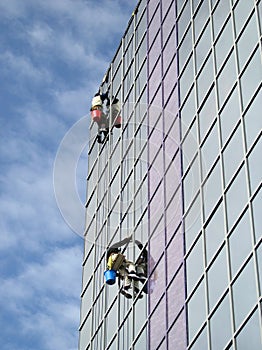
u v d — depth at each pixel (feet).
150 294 163.63
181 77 178.29
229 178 148.05
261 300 128.36
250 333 128.67
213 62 166.30
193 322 145.28
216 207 149.38
